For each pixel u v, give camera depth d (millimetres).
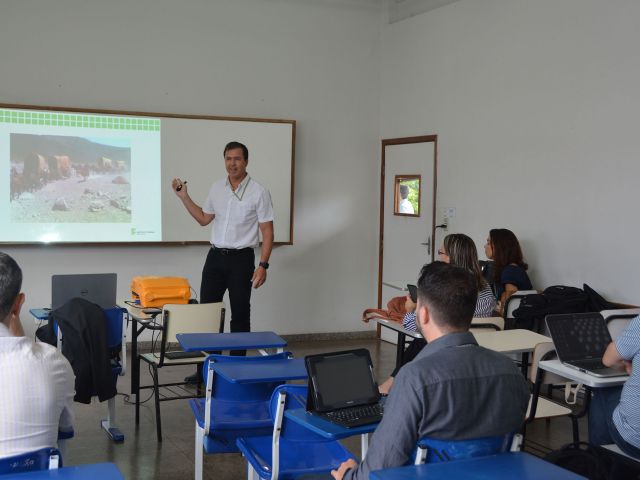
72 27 6477
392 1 7512
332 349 7180
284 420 2535
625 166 5117
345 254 7691
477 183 6469
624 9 5109
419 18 7129
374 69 7664
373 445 1990
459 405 1972
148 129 6742
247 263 5574
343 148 7598
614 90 5195
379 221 7758
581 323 3365
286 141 7246
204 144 6941
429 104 7027
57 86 6457
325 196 7559
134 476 3807
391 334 7574
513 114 6074
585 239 5430
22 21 6312
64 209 6512
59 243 6484
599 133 5309
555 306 5062
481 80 6402
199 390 5141
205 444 3152
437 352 2043
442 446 1982
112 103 6645
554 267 5703
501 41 6184
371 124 7695
